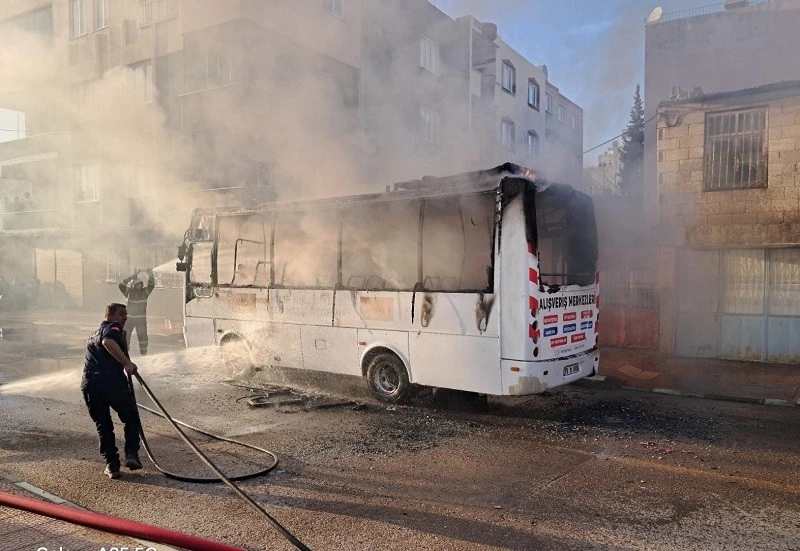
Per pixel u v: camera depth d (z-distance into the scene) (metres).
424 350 6.84
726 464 4.96
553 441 5.66
